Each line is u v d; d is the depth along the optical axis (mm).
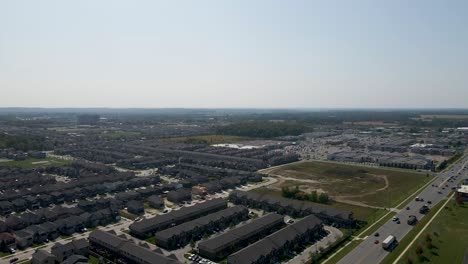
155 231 134375
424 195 186375
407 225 140750
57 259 107875
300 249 120188
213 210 158750
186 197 180000
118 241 115875
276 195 187250
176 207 168000
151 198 171875
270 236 119062
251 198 169500
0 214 157625
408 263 106188
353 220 143125
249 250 109500
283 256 114500
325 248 119062
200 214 152500
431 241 122000
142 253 106625
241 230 126625
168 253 116125
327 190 197250
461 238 125938
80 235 132250
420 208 162625
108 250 116312
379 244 122188
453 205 166125
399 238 127375
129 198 175375
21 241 119938
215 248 113125
